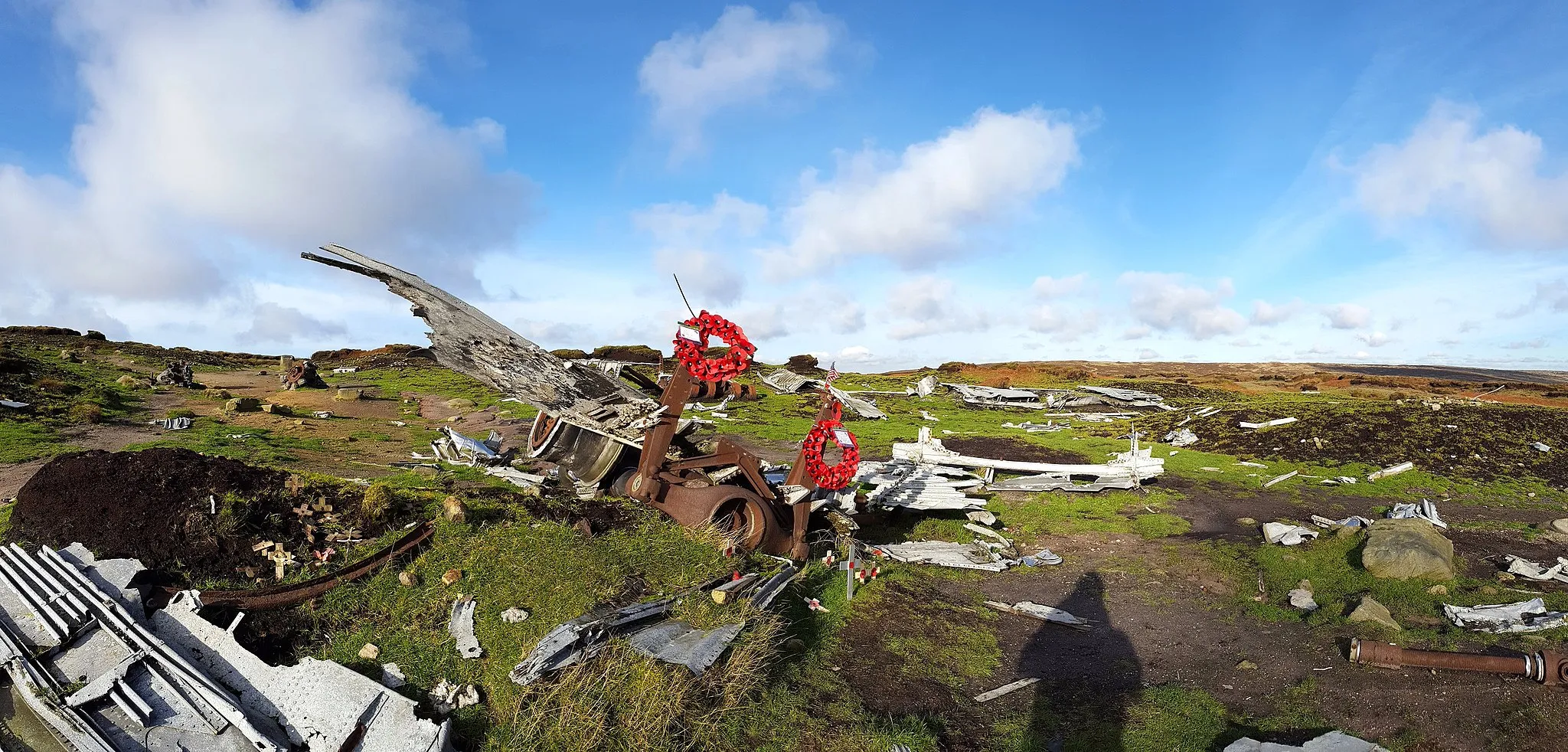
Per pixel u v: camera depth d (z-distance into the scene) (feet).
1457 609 33.35
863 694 26.14
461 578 26.43
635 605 26.03
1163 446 91.50
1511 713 23.77
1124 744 23.39
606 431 42.29
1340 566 41.06
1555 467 72.33
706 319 36.73
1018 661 30.68
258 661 20.77
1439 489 67.21
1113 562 45.88
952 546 47.50
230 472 28.84
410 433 74.54
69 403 67.46
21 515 26.94
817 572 37.65
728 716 22.38
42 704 18.13
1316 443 83.46
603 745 19.84
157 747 17.46
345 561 27.50
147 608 22.41
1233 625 34.60
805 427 101.86
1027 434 102.63
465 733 19.95
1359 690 26.43
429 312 43.11
